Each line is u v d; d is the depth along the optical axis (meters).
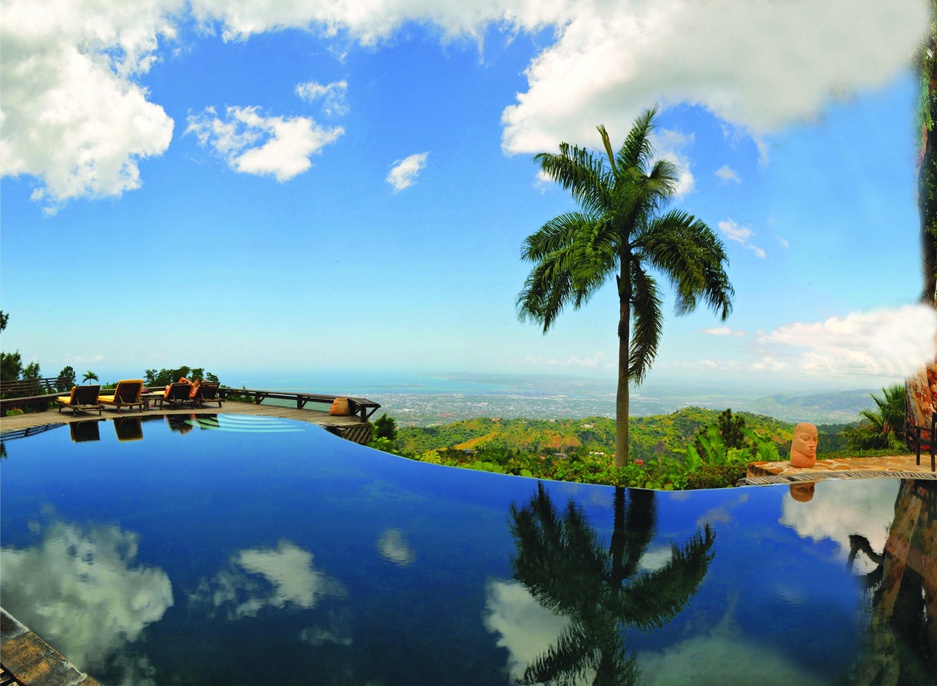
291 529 4.27
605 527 4.30
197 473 6.28
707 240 11.89
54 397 12.77
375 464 6.79
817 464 7.52
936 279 11.08
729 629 2.65
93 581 3.25
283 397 14.08
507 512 4.73
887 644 2.48
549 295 12.61
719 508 4.84
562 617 2.79
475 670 2.31
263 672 2.29
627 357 12.41
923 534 4.14
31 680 2.16
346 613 2.84
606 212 12.20
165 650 2.46
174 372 17.80
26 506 4.90
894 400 12.24
